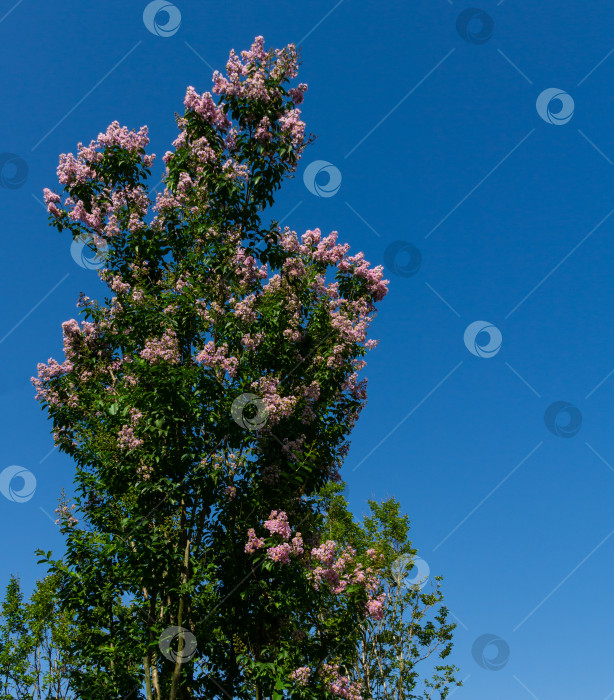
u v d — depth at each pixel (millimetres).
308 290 13148
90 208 13750
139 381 11047
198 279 11766
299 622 11391
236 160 13148
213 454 10750
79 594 10859
